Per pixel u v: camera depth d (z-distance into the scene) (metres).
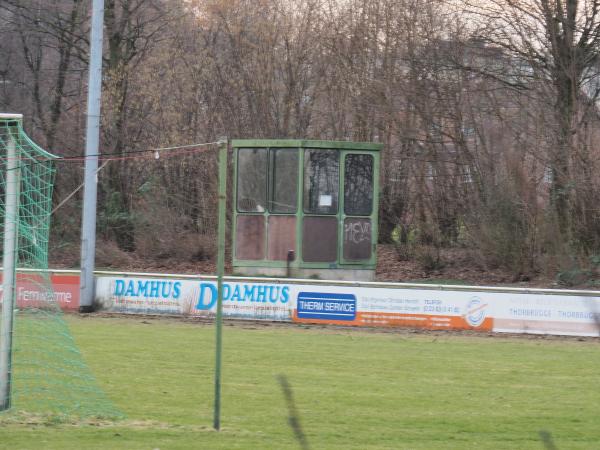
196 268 111.94
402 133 120.25
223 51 143.50
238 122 137.25
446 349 61.06
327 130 138.50
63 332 52.47
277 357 55.97
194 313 77.31
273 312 74.88
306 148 93.75
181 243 117.06
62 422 36.66
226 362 53.75
